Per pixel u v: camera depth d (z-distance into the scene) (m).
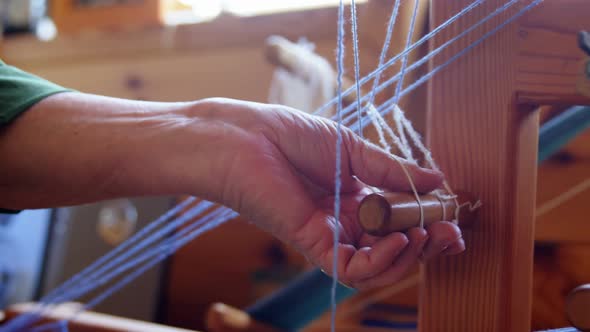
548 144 0.65
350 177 0.42
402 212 0.35
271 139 0.40
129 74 1.43
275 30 1.22
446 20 0.44
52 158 0.42
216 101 0.42
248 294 1.28
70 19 1.50
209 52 1.33
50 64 1.53
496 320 0.42
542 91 0.41
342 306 1.01
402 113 0.45
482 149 0.43
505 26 0.42
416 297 1.00
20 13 1.59
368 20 0.65
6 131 0.43
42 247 1.34
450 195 0.41
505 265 0.42
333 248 0.37
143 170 0.41
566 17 0.40
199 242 1.33
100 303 1.29
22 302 1.30
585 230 0.93
